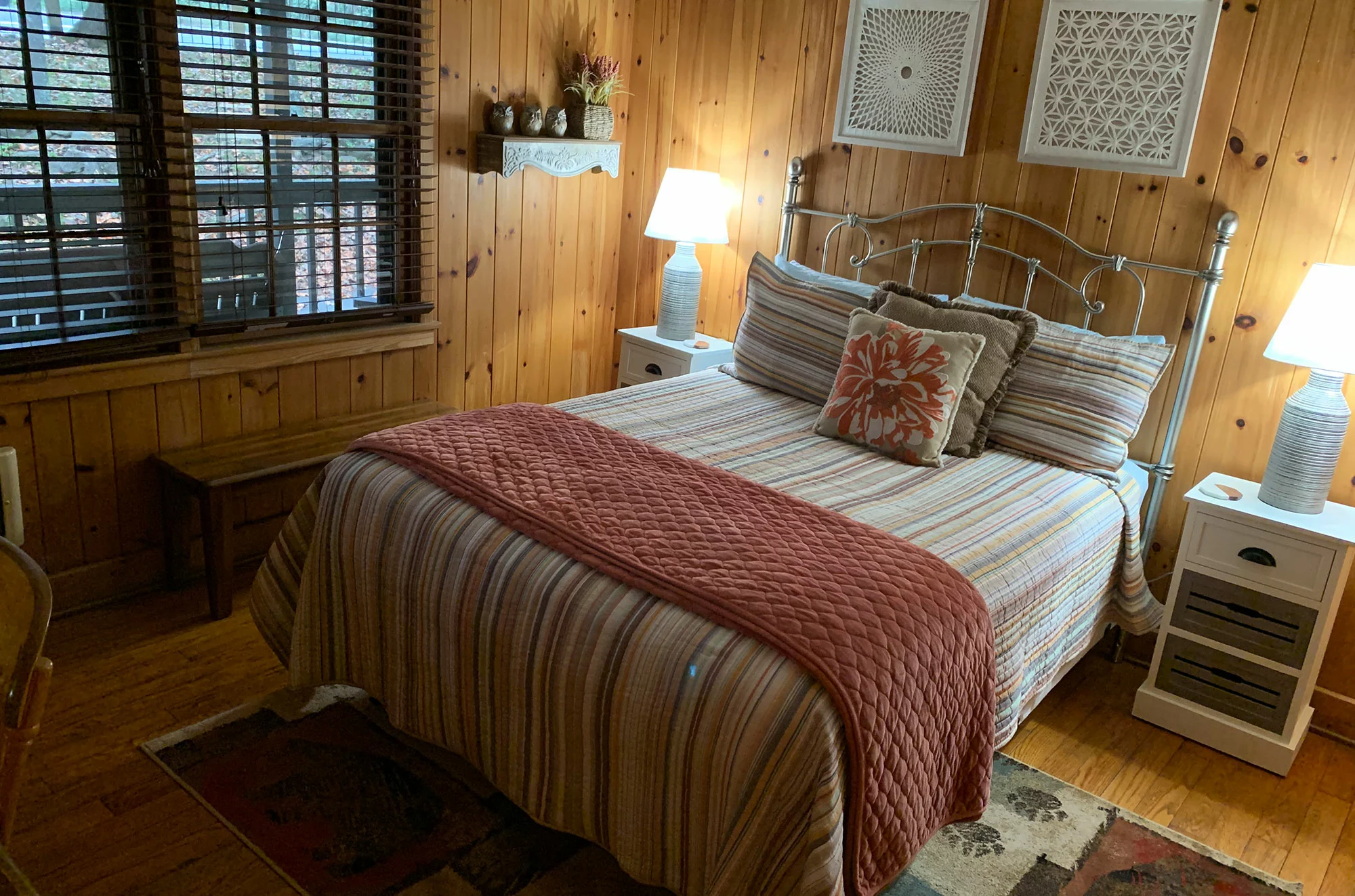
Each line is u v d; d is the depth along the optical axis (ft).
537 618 6.40
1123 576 9.12
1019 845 7.40
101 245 8.82
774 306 10.98
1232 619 8.76
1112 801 8.09
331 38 10.16
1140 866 7.32
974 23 10.39
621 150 13.66
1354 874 7.48
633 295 14.28
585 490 7.29
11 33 7.98
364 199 10.94
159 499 9.83
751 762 5.51
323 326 10.77
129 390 9.32
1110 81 9.72
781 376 10.73
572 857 6.93
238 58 9.46
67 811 6.96
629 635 6.03
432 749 7.97
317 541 7.82
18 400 8.55
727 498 7.39
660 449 8.29
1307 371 9.10
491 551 6.75
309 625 7.96
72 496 9.19
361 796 7.34
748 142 12.58
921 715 5.90
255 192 9.68
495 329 12.73
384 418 11.14
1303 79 8.80
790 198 12.15
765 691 5.54
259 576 8.40
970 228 10.91
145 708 8.18
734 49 12.44
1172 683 9.16
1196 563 8.87
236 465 9.45
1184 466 9.98
